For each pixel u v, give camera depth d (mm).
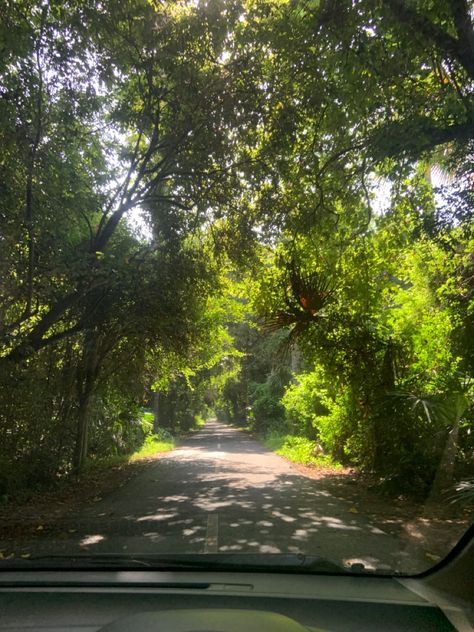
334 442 16172
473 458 10758
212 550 6586
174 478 14414
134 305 13656
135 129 11383
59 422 14578
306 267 12984
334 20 7836
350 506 9883
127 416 20875
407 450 11258
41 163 8891
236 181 11688
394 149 8258
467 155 8453
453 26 7676
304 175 10922
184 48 9422
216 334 20344
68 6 8523
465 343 11125
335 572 4297
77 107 9445
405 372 12578
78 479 14586
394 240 12336
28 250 9586
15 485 11867
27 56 8023
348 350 13164
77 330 12445
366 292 12883
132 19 8867
